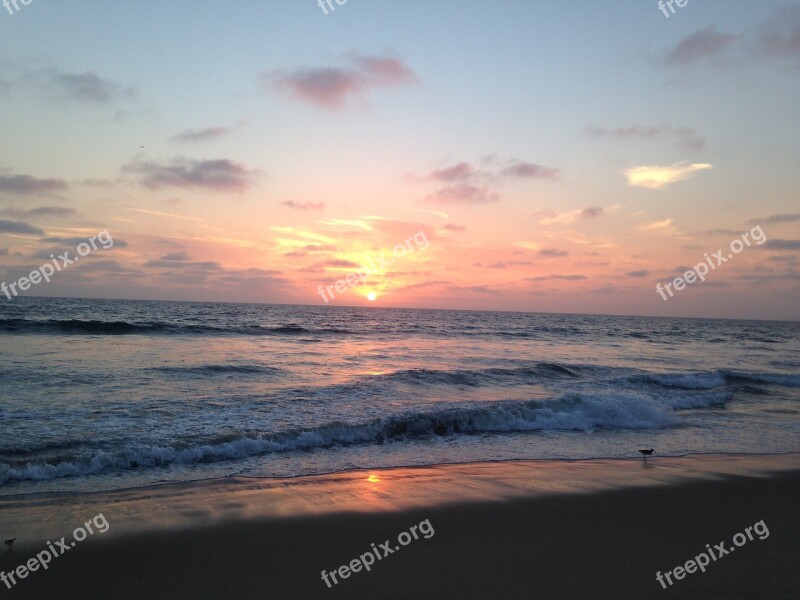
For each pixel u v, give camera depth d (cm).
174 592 452
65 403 1215
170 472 823
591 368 2369
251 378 1731
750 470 912
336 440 1061
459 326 6147
